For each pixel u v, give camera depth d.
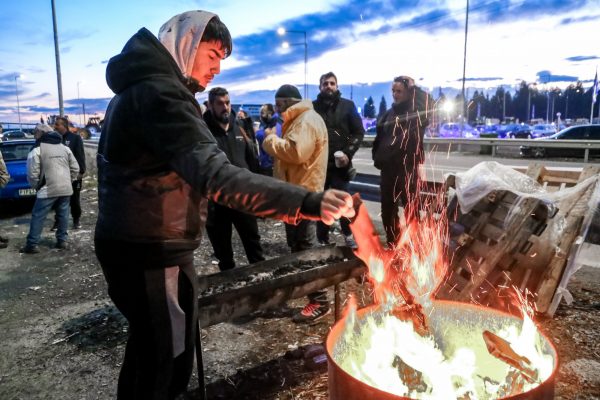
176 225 1.59
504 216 3.50
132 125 1.45
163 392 1.68
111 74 1.52
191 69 1.60
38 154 6.05
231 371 2.91
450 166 13.80
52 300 4.40
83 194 11.38
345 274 2.98
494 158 16.52
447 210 4.10
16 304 4.33
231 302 2.44
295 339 3.30
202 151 1.37
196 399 2.60
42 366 3.13
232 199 1.34
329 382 1.55
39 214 6.10
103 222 1.62
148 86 1.43
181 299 1.66
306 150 3.39
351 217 1.48
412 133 4.86
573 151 15.70
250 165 4.57
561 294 3.27
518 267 3.45
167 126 1.39
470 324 1.95
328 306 3.58
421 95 4.88
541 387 1.30
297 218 1.35
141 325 1.64
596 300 3.63
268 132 3.68
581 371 2.68
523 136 29.02
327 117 5.12
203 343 3.30
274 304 2.67
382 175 5.11
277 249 5.67
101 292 4.57
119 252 1.59
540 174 4.15
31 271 5.36
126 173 1.54
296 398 2.57
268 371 2.87
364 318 1.90
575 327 3.19
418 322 1.82
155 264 1.58
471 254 3.57
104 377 2.96
